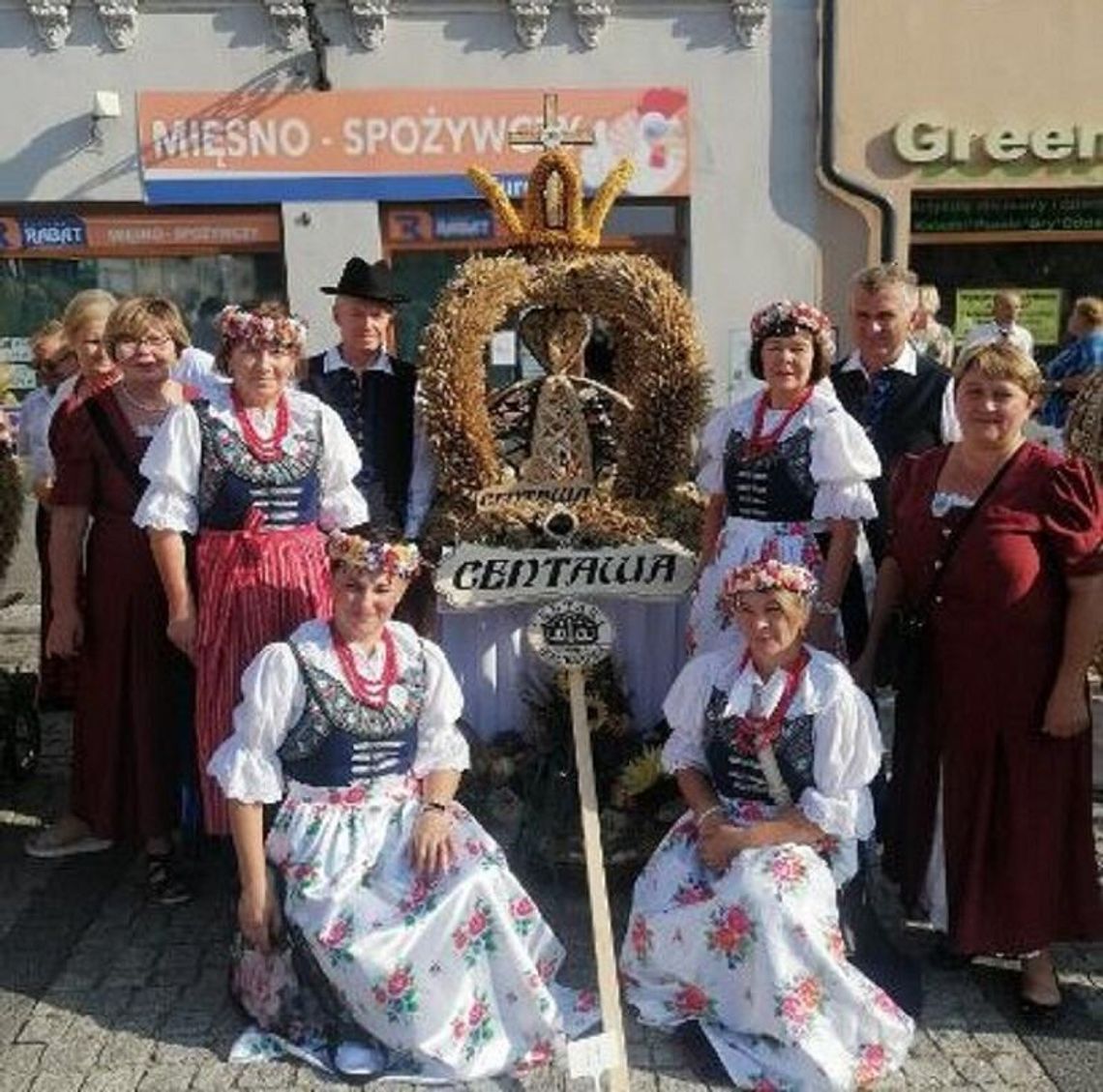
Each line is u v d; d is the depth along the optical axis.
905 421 3.90
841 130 8.52
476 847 3.18
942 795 3.24
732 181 8.56
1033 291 9.04
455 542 3.81
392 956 2.95
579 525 3.79
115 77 8.11
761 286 8.70
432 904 3.01
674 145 8.47
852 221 8.66
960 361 3.26
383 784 3.17
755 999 2.97
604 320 4.28
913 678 3.31
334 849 3.09
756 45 8.39
